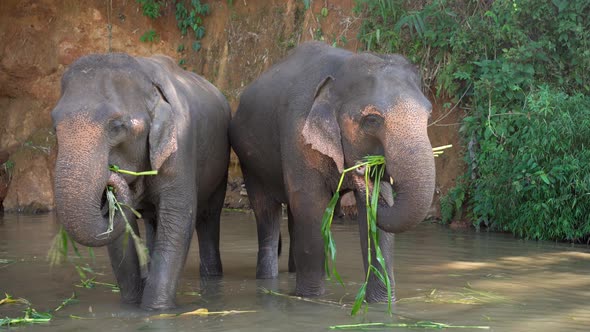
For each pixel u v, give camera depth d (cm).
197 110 713
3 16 1545
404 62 601
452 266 796
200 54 1523
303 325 551
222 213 1298
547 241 981
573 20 1099
